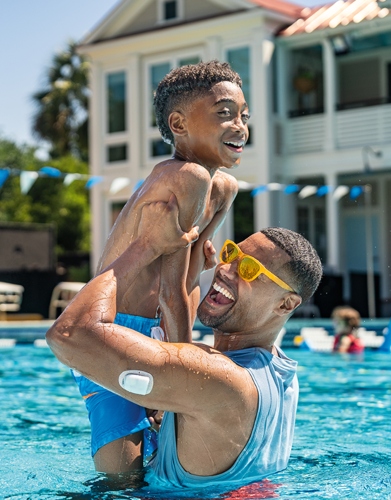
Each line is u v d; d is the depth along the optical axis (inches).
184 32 667.4
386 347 323.0
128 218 95.7
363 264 743.1
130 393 78.9
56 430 138.8
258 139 641.0
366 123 631.2
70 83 1221.7
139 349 78.4
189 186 87.9
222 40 655.8
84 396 99.9
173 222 86.0
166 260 90.7
